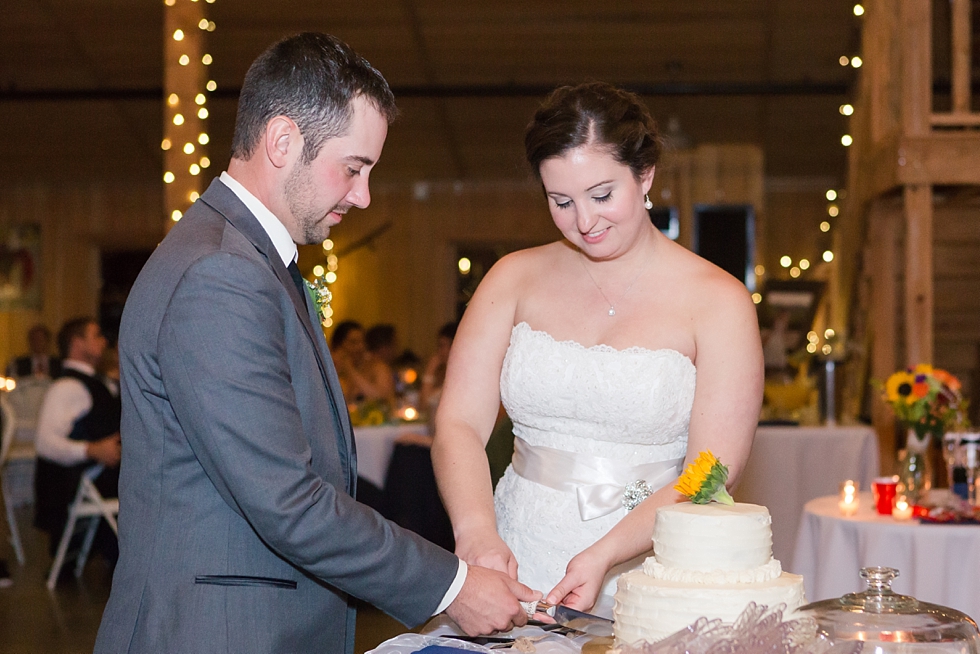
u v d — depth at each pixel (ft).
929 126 17.56
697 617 4.10
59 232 41.42
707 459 4.60
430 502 18.21
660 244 6.42
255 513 4.66
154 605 4.82
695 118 34.50
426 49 31.40
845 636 4.08
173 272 4.84
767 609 3.99
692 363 6.17
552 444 6.39
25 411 28.45
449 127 35.65
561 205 5.89
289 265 5.32
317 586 5.15
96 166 39.32
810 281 20.77
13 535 22.16
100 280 42.19
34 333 31.99
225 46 31.12
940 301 22.66
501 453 7.49
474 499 6.03
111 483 19.80
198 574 4.83
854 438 17.40
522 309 6.62
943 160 17.40
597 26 30.07
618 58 31.68
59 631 15.61
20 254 41.34
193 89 22.76
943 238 22.43
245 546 4.90
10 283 41.29
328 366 5.31
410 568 4.98
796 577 4.36
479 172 39.65
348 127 5.10
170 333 4.72
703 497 4.55
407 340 40.75
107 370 27.66
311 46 5.13
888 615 4.24
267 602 4.91
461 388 6.63
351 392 25.36
